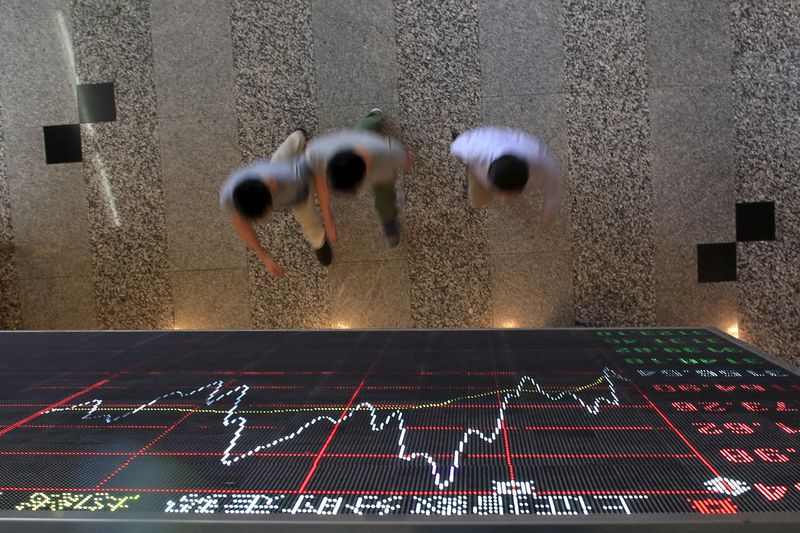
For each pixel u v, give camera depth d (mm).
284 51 3744
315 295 3803
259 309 3826
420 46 3707
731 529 1180
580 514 1223
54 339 2699
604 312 3717
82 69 3824
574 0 3658
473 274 3748
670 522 1185
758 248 3660
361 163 2904
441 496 1315
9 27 3848
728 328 3684
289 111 3758
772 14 3594
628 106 3660
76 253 3893
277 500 1315
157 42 3785
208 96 3783
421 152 3729
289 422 1732
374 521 1212
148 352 2461
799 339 3654
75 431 1701
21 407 1888
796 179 3621
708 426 1639
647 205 3682
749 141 3635
